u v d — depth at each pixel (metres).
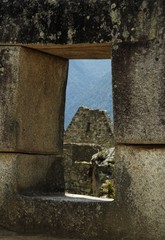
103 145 33.25
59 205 8.21
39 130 9.04
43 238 8.16
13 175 8.52
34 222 8.34
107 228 7.94
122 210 7.88
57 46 8.38
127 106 7.88
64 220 8.16
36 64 8.80
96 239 7.98
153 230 7.69
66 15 8.23
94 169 21.47
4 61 8.52
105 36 8.02
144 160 7.79
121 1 7.96
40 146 9.08
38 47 8.49
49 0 8.33
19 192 8.55
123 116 7.90
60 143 9.62
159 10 7.77
